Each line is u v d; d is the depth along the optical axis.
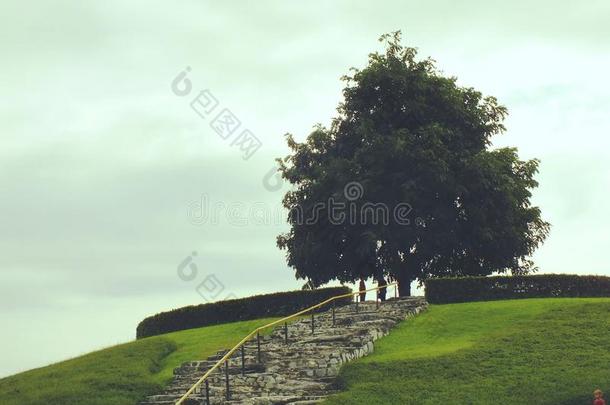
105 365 47.44
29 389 45.03
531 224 69.31
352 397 39.12
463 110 68.75
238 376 43.06
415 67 69.94
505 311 51.62
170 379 44.59
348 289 58.16
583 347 43.16
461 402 38.25
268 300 58.22
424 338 48.38
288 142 70.81
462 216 67.31
